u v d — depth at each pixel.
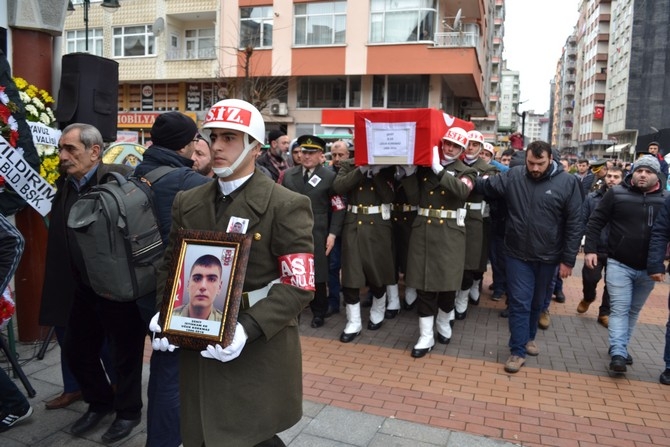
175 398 2.98
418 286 5.13
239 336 2.12
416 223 5.22
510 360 4.96
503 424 3.91
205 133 2.41
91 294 3.37
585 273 6.73
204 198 2.43
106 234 2.86
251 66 21.80
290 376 2.45
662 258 4.70
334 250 6.46
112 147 7.10
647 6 59.19
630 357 5.11
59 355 4.82
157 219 3.02
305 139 5.80
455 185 4.89
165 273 2.50
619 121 64.88
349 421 3.85
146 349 5.02
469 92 25.41
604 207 5.09
